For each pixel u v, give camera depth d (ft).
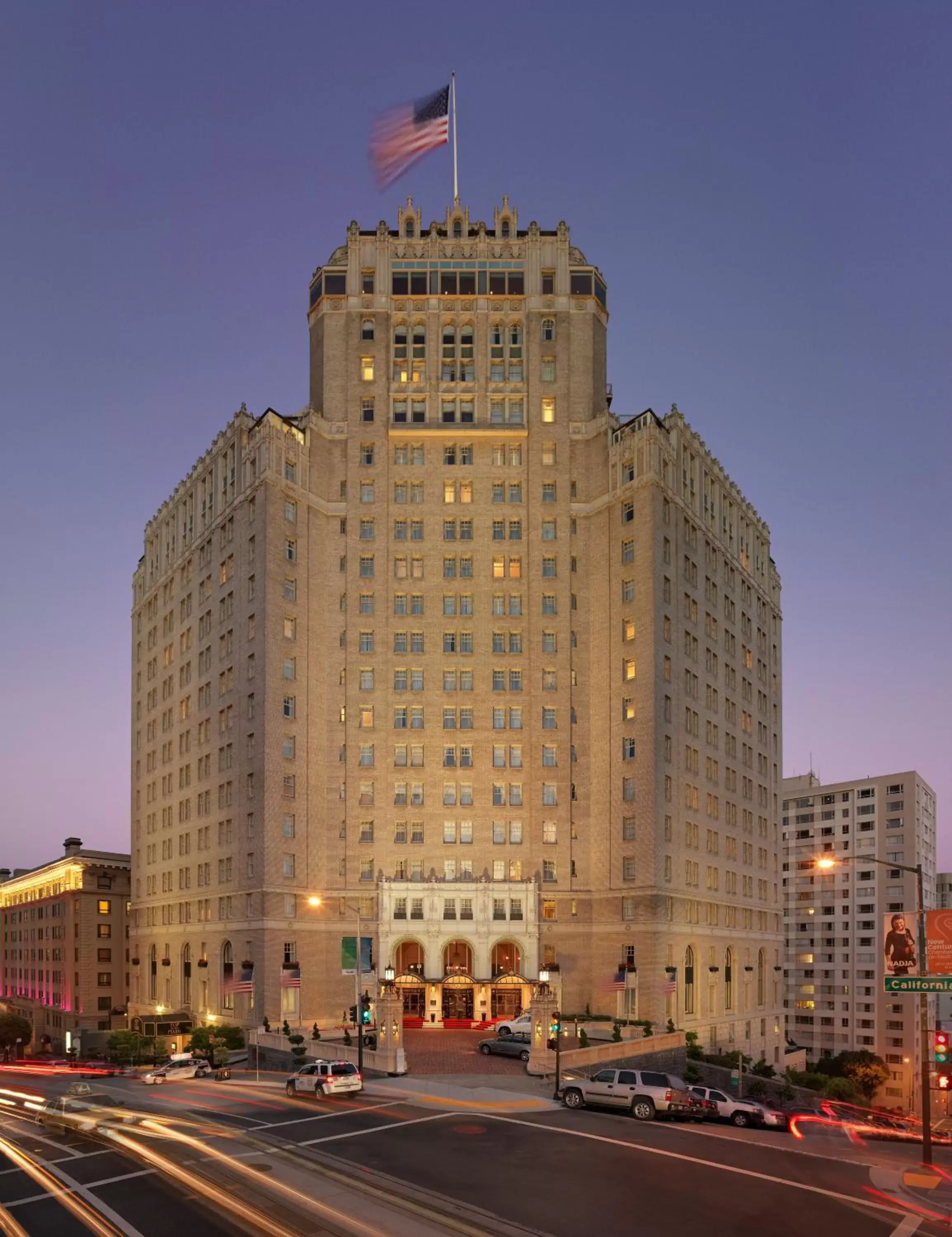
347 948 282.36
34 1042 477.36
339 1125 152.66
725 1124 166.09
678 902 300.20
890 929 139.54
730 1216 104.22
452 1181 117.39
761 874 369.71
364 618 321.93
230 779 317.42
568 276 339.98
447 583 323.98
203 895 329.31
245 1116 164.45
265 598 304.71
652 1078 165.68
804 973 593.01
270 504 309.22
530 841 306.76
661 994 282.15
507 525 327.67
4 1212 109.91
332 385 335.26
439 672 318.65
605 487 321.73
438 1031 276.41
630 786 298.56
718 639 348.38
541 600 321.11
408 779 312.91
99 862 458.50
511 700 316.60
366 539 326.44
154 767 386.32
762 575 399.65
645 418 318.65
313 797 306.96
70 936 445.37
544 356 335.67
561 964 298.15
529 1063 205.16
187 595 365.61
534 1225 100.73
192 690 353.51
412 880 301.43
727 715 351.46
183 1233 99.76
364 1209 105.91
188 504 371.56
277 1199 110.32
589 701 314.14
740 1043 333.42
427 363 335.67
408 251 342.64
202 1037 266.16
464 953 304.09
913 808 565.12
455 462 331.16
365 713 317.01
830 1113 290.56
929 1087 133.90
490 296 339.16
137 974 383.65
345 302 339.16
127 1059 292.81
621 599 311.68
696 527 336.90
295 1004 289.94
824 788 604.49
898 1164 132.16
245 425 328.29
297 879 297.94
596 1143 138.21
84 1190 118.32
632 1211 105.60
